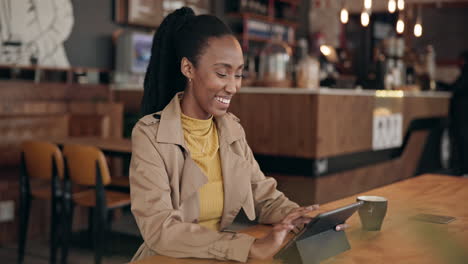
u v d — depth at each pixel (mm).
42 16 5477
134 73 6297
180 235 1301
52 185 3762
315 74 4480
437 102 6398
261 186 1704
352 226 1576
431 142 6441
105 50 6223
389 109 5211
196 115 1539
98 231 3506
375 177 5074
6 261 3910
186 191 1491
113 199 3760
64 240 3752
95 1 6074
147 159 1431
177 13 1638
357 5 9727
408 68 6164
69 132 5227
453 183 2350
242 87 4500
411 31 9805
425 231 1507
